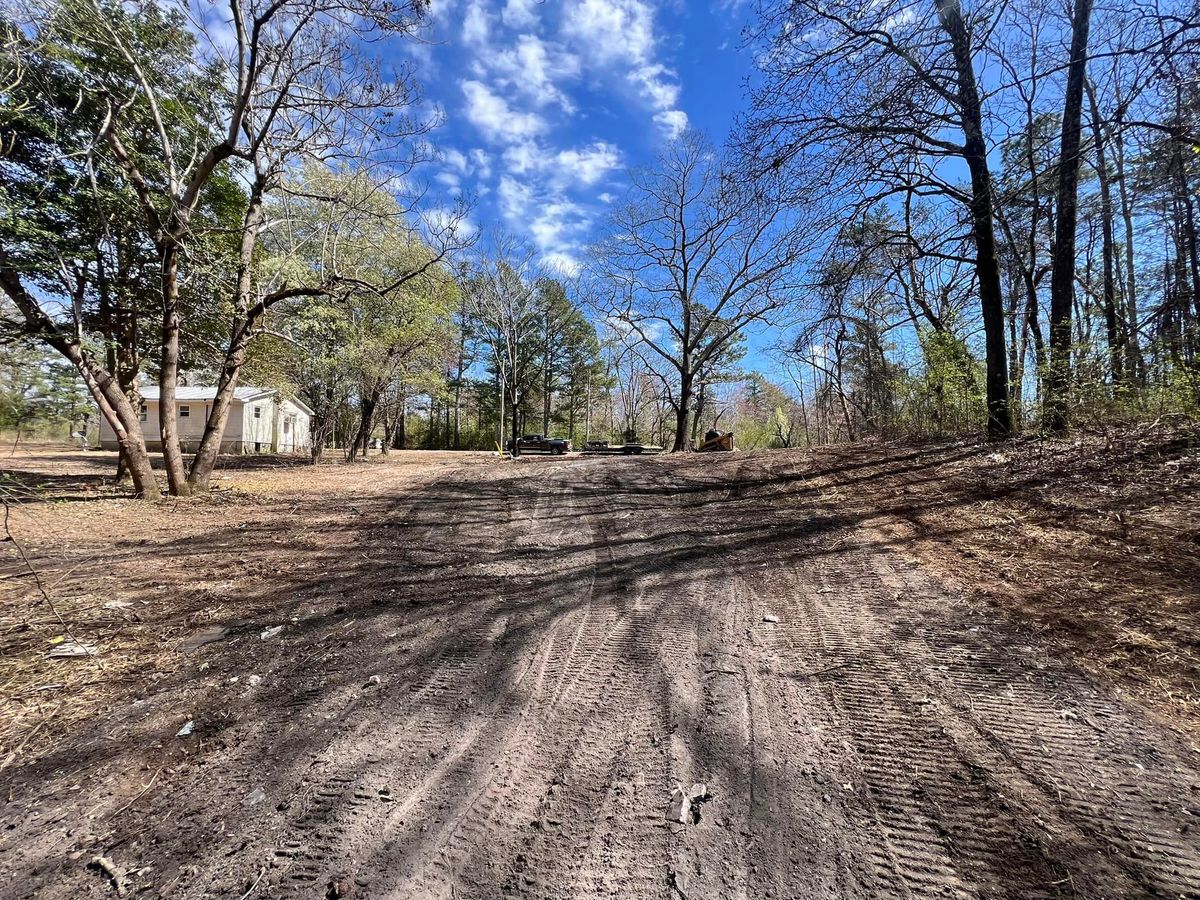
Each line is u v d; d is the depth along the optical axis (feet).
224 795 7.14
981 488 22.43
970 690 9.28
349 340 52.06
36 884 5.77
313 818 6.66
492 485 34.83
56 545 20.62
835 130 31.04
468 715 8.99
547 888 5.60
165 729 8.76
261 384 57.06
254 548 20.15
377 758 7.87
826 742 8.03
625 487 31.96
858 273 36.58
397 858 6.00
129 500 31.45
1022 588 13.32
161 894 5.60
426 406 145.38
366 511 27.63
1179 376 22.27
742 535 20.27
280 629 12.78
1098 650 10.25
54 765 7.86
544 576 16.46
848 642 11.32
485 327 136.46
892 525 19.75
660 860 5.95
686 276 80.59
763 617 12.85
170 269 31.89
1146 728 8.05
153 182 33.42
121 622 13.19
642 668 10.51
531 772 7.48
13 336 24.03
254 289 37.35
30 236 24.94
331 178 40.11
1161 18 17.04
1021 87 28.78
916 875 5.69
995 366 30.73
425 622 13.08
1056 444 25.64
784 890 5.55
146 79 29.63
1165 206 37.68
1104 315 30.99
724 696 9.39
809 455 38.34
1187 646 10.02
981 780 7.11
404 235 47.34
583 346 146.92
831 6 27.32
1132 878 5.57
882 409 55.77
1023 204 33.32
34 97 26.02
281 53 29.89
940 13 25.22
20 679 10.41
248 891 5.62
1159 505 16.89
